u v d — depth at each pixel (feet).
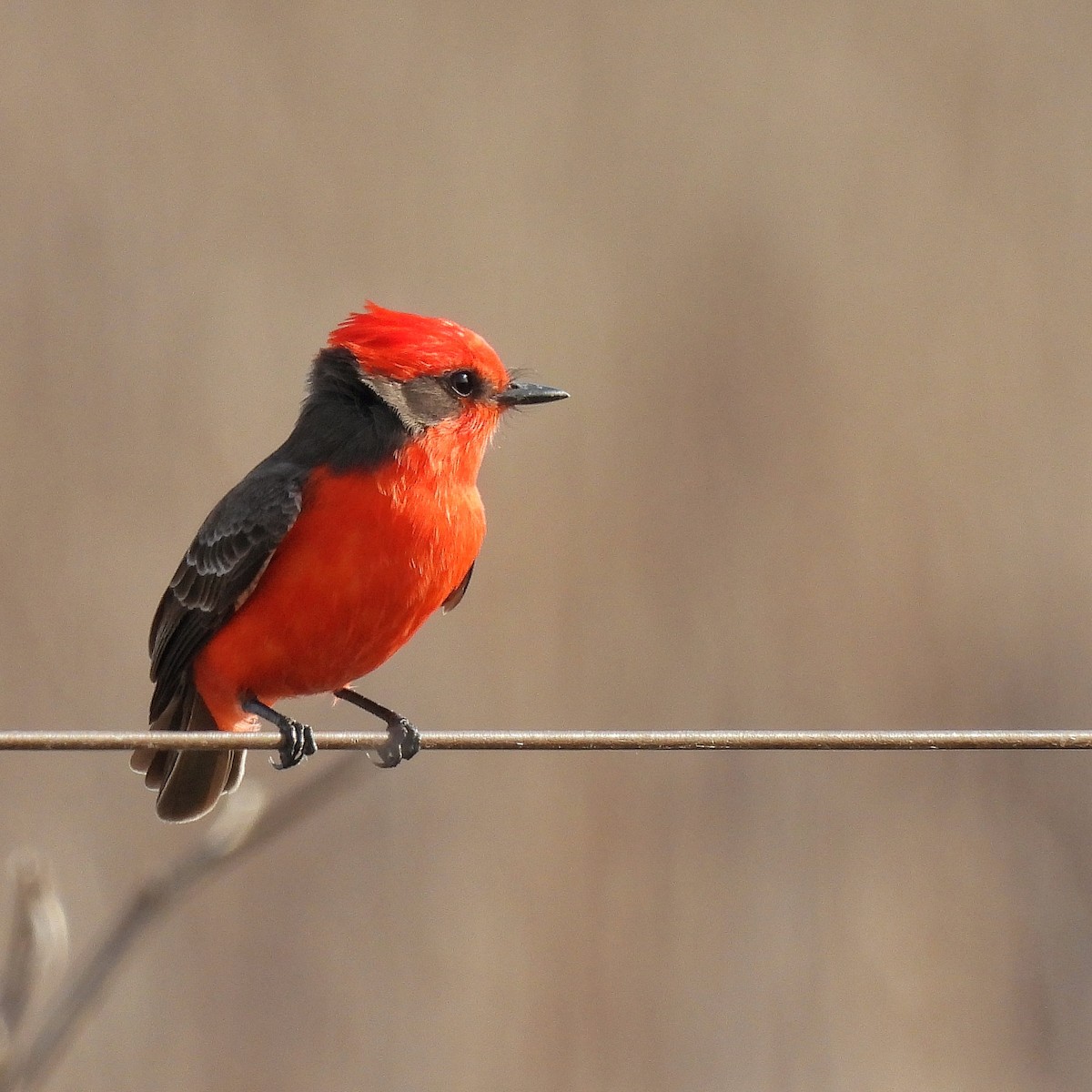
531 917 47.57
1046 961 48.14
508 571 51.72
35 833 46.73
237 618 32.32
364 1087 45.60
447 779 48.91
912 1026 47.24
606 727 50.55
